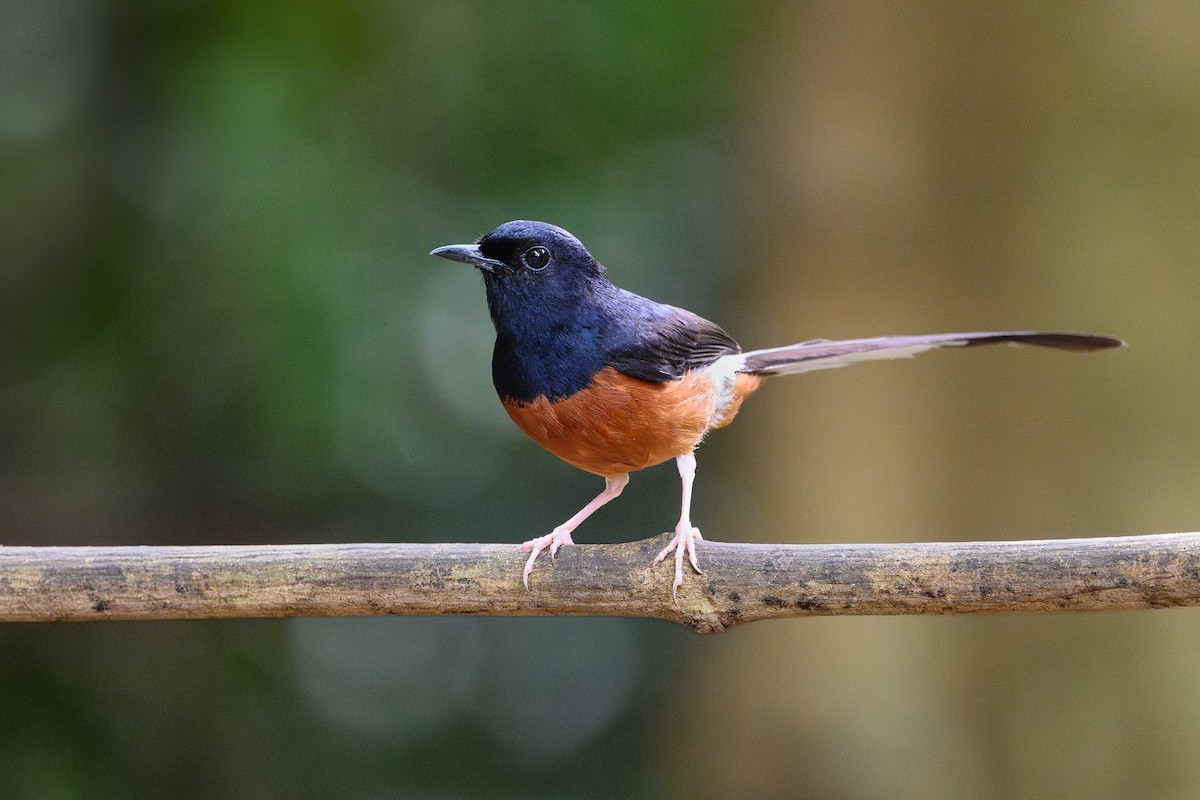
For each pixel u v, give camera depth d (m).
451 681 15.26
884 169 13.76
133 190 13.92
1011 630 12.98
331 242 14.94
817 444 13.84
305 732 14.50
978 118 13.65
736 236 15.20
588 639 15.62
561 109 16.09
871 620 13.18
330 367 14.65
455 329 15.35
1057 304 13.46
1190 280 13.30
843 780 12.80
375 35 14.05
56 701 13.33
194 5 13.34
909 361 13.73
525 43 16.03
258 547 7.38
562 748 15.23
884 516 13.52
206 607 7.29
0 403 14.58
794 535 13.80
